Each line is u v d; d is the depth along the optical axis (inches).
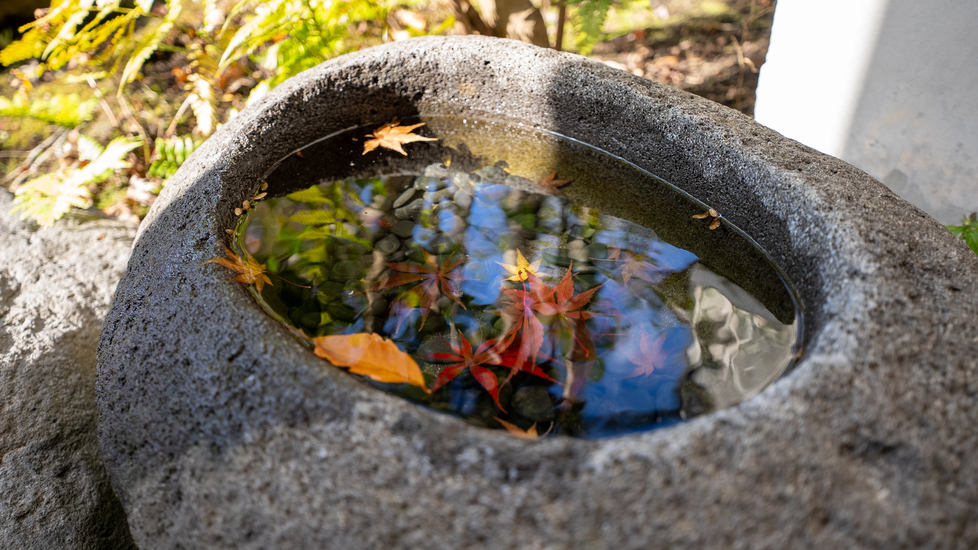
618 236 23.2
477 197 25.1
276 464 15.3
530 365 18.8
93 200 38.7
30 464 22.9
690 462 13.8
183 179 21.9
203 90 37.2
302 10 34.0
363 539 14.3
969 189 29.3
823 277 18.1
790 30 33.5
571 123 26.9
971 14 26.8
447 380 18.4
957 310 16.3
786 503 13.6
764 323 19.5
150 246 20.1
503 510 13.8
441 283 21.4
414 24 45.4
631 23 52.8
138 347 18.1
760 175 21.1
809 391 14.6
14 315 26.1
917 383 15.0
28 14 52.6
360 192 25.3
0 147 43.7
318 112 26.1
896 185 32.0
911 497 13.8
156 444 17.1
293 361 15.9
